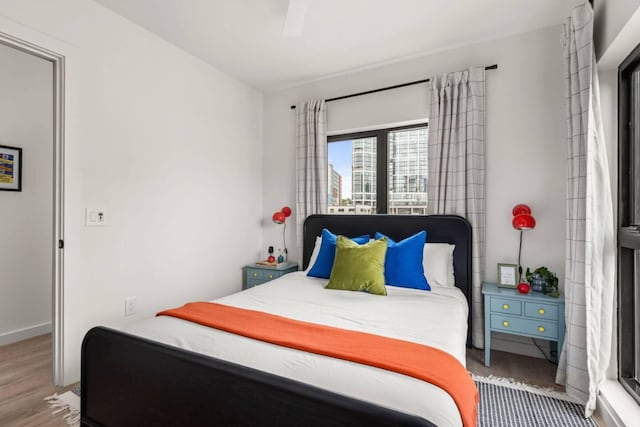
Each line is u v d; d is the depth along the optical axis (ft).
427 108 9.62
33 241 9.89
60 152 6.68
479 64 8.95
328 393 2.95
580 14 6.36
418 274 7.96
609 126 6.44
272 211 12.46
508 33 8.50
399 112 10.05
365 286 7.43
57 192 6.69
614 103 6.43
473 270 8.59
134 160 8.05
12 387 6.70
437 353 4.08
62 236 6.68
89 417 4.57
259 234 12.46
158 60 8.66
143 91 8.27
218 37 8.70
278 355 3.98
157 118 8.63
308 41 8.93
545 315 7.17
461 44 9.06
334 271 7.90
